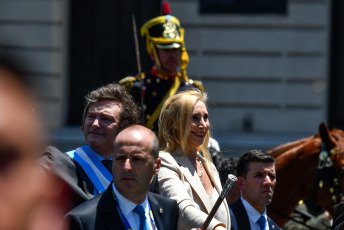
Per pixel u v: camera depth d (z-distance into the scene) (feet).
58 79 122.21
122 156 26.86
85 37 122.72
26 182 7.89
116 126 34.53
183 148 34.81
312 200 53.01
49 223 8.82
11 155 7.61
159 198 29.43
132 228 26.84
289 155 52.65
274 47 120.98
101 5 122.21
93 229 25.89
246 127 119.85
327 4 120.16
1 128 7.51
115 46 122.11
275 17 120.67
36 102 7.75
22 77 7.63
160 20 56.65
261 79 121.08
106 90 35.53
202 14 121.29
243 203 38.45
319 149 52.65
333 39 120.47
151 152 27.27
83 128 36.01
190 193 33.76
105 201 27.07
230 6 121.19
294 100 120.98
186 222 31.17
